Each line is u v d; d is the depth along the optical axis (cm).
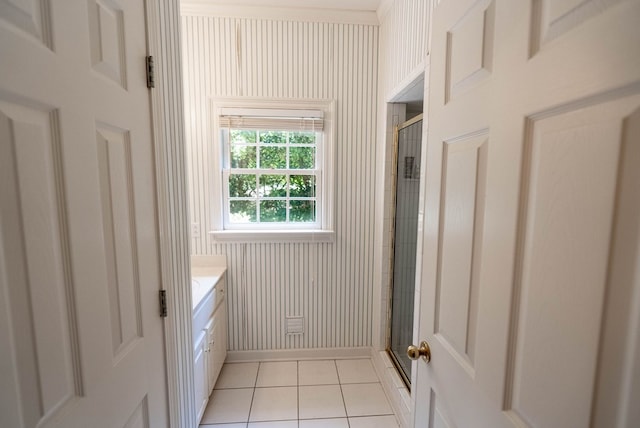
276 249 228
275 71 214
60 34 53
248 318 231
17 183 46
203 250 224
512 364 55
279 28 211
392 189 214
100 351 64
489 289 61
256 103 216
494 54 59
